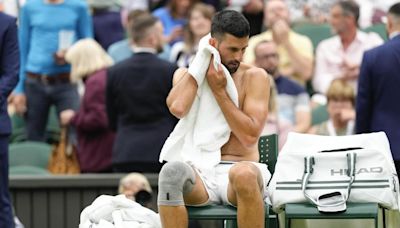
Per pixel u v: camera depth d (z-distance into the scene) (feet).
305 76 110.32
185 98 60.59
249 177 57.67
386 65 80.28
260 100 61.41
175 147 61.67
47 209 94.68
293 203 60.54
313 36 113.80
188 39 107.76
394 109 80.28
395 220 63.26
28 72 108.27
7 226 79.25
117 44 110.22
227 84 60.80
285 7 111.24
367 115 81.20
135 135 92.79
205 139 61.05
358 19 108.78
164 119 92.99
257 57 101.50
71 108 107.86
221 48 60.64
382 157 60.44
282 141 100.12
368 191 59.93
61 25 109.81
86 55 101.81
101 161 98.02
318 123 102.78
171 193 58.29
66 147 101.81
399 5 81.10
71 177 94.02
